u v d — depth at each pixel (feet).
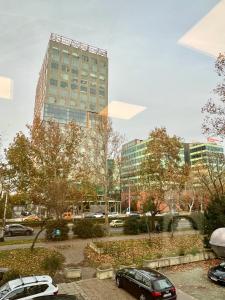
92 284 54.95
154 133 109.91
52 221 99.19
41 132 112.88
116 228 134.31
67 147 114.62
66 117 199.41
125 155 119.85
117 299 47.42
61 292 49.96
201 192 145.89
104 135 112.57
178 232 114.01
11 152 106.42
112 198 146.51
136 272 50.21
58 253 77.87
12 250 78.74
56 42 207.62
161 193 111.55
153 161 109.81
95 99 213.46
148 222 114.83
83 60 216.74
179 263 69.56
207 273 60.39
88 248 85.66
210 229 78.59
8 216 164.45
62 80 205.26
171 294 45.42
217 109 68.59
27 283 41.27
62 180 100.01
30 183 107.55
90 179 114.21
